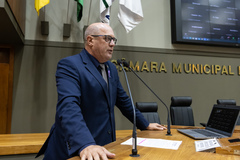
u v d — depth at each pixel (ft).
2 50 11.97
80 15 11.30
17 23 10.03
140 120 5.05
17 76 11.85
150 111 9.78
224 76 14.97
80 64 4.02
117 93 4.95
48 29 12.21
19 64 11.93
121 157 2.76
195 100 14.25
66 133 3.02
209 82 14.67
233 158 2.70
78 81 3.81
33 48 12.17
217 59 14.96
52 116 12.05
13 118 11.61
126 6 11.55
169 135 4.49
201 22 14.23
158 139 3.99
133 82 13.46
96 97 3.99
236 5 14.94
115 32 13.55
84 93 3.88
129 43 13.66
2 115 11.55
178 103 10.28
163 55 14.11
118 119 13.07
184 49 14.43
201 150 3.09
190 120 10.18
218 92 14.71
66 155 3.56
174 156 2.81
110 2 11.02
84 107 3.92
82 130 2.97
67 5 12.83
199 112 14.21
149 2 14.26
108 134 4.11
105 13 11.14
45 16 12.48
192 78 14.42
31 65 12.06
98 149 2.68
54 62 12.36
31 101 11.88
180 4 14.07
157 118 9.61
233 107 4.57
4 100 11.66
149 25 14.08
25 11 12.09
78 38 12.81
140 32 13.89
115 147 3.37
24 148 7.38
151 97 13.61
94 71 4.12
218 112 5.13
